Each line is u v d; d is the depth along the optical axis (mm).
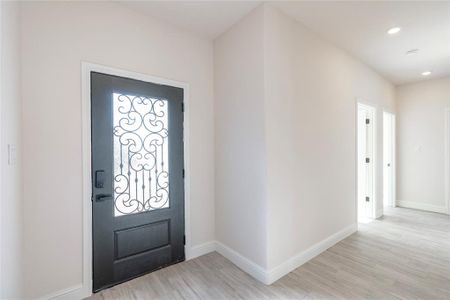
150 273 2213
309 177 2482
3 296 1212
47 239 1696
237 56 2336
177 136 2432
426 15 2225
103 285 1946
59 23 1749
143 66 2186
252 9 2129
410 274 2152
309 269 2258
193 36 2553
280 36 2162
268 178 2053
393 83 4523
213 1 2004
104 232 1956
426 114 4375
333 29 2492
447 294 1851
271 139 2080
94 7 1911
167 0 1985
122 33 2061
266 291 1922
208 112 2682
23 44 1601
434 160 4301
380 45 2881
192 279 2109
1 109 1195
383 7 2100
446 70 3805
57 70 1739
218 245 2660
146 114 2221
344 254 2572
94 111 1908
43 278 1680
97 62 1923
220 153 2609
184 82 2480
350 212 3174
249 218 2223
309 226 2479
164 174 2344
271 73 2082
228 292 1915
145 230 2201
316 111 2580
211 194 2709
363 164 3984
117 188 2041
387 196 4758
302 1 2014
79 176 1833
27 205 1614
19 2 1552
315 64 2566
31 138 1631
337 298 1815
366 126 3943
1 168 1184
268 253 2043
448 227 3459
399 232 3256
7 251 1271
